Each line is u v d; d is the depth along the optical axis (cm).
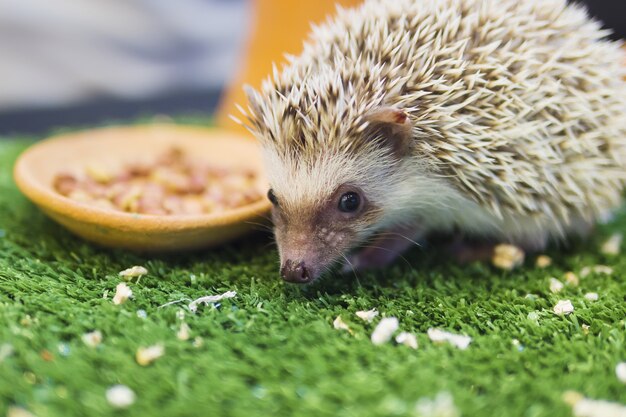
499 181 23
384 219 24
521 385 18
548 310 22
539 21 23
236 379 18
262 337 20
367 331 21
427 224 25
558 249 26
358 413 17
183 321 20
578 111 23
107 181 27
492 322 21
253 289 22
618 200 25
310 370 18
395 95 22
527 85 22
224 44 53
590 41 24
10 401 17
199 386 18
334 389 18
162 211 25
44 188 24
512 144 23
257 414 17
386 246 25
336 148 22
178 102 47
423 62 22
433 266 25
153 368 18
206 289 22
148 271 23
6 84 46
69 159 29
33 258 24
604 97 24
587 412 17
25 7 46
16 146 35
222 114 37
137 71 50
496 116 23
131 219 23
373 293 23
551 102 23
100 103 47
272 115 22
